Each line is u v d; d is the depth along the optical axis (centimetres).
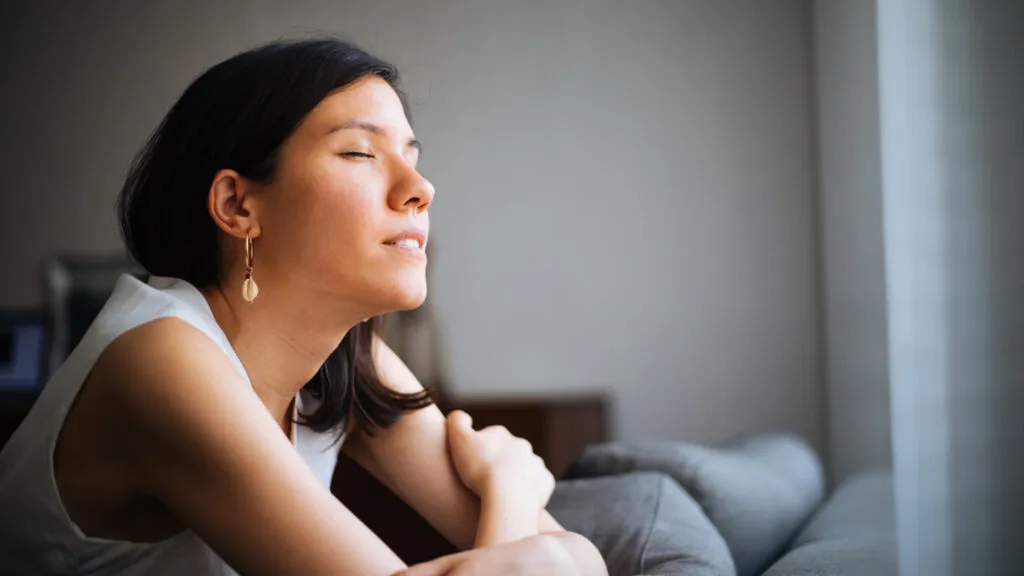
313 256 82
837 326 317
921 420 140
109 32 392
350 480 143
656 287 359
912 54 151
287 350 88
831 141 319
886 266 150
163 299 78
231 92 84
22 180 394
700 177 357
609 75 365
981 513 130
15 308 389
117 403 72
